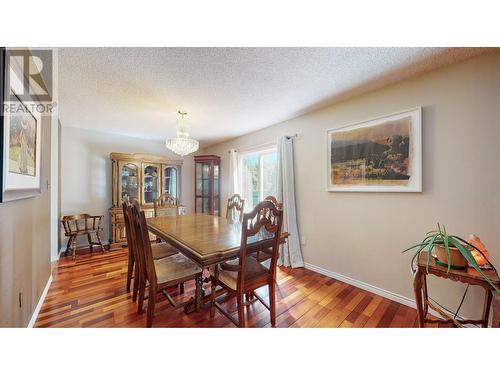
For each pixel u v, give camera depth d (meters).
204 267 1.23
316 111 2.49
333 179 2.30
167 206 3.75
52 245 2.74
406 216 1.77
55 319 1.52
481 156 1.42
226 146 4.20
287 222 2.66
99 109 2.46
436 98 1.60
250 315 1.61
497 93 1.36
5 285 1.02
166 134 3.69
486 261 1.13
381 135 1.90
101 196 3.56
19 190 1.09
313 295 1.92
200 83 1.82
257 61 1.49
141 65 1.53
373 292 1.97
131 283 2.08
